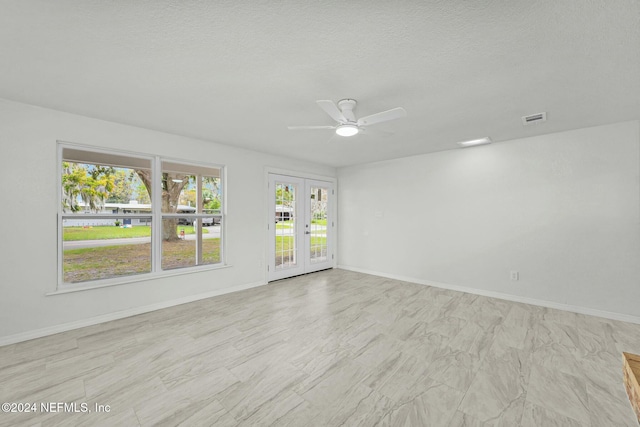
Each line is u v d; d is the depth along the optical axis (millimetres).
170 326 2984
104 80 2170
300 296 4066
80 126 2967
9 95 2467
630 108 2686
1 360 2291
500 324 3023
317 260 5812
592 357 2318
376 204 5496
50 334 2777
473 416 1662
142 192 3754
